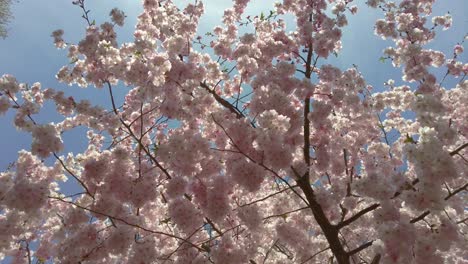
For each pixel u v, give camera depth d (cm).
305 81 522
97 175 459
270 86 484
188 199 488
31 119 448
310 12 640
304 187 518
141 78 447
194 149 443
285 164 422
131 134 467
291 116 466
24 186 416
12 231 471
